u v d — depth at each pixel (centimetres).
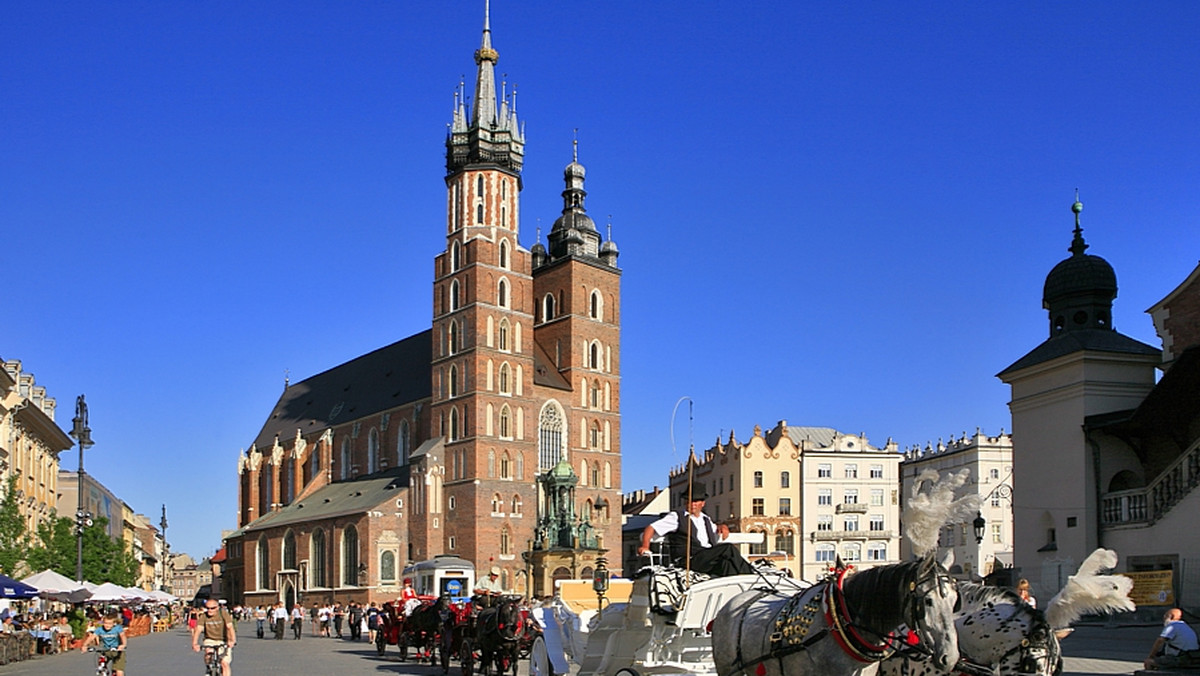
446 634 3700
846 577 1211
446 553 12006
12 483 7062
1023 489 5284
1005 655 1226
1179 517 4275
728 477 13712
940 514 1182
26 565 7050
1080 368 4953
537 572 10794
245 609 13050
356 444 14575
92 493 12362
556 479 11169
